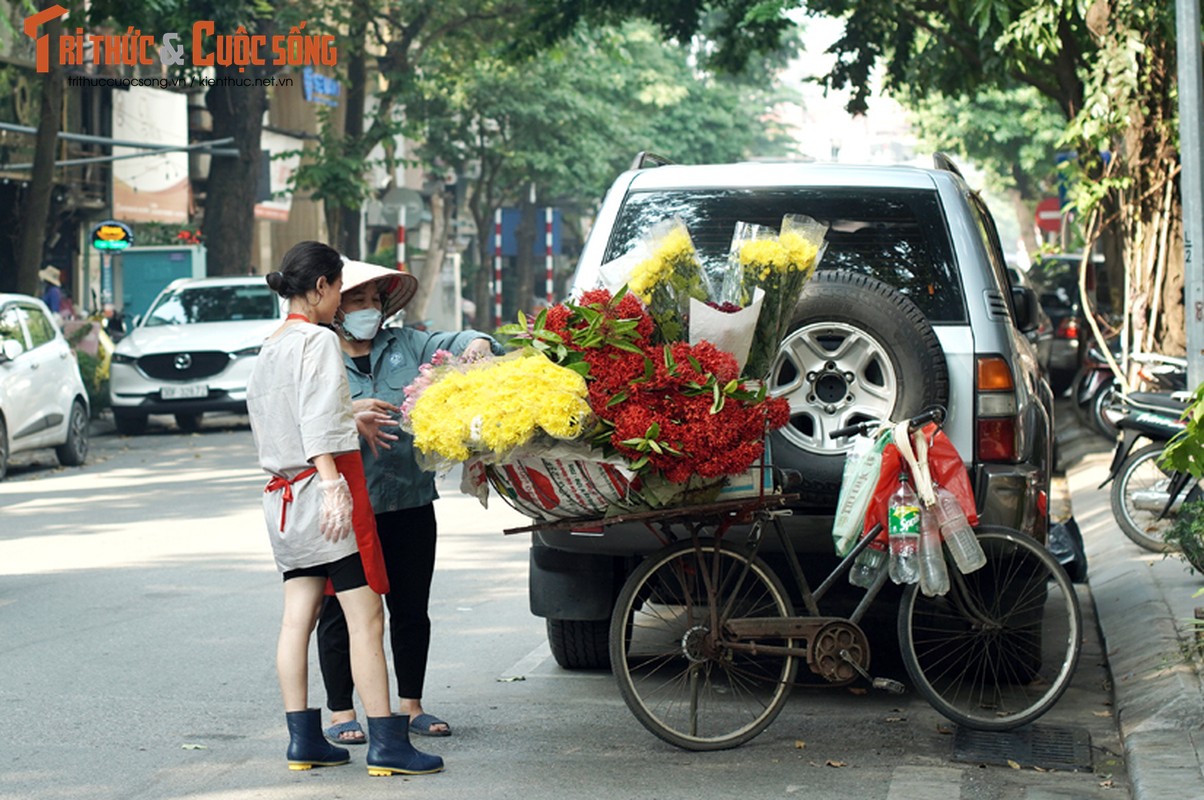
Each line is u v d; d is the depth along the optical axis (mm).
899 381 6625
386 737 5895
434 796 5633
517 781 5832
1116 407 11141
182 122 37125
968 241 7082
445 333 6488
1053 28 16219
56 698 7066
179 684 7348
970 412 6766
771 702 6348
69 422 17422
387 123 35312
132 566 10711
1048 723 6723
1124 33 15242
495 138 49938
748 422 5863
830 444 6676
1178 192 15492
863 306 6625
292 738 5977
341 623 6379
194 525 12711
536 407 5539
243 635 8438
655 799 5602
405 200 36312
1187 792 5387
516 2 35594
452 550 11414
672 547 6238
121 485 15719
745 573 6336
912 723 6742
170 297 22828
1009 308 7527
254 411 5898
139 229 34531
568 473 5848
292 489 5805
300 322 5863
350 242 37094
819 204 7281
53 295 30375
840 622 6305
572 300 6516
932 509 6348
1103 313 22938
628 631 6301
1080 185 15938
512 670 7734
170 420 24516
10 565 10789
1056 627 7293
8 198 31438
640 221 7395
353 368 6344
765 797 5637
